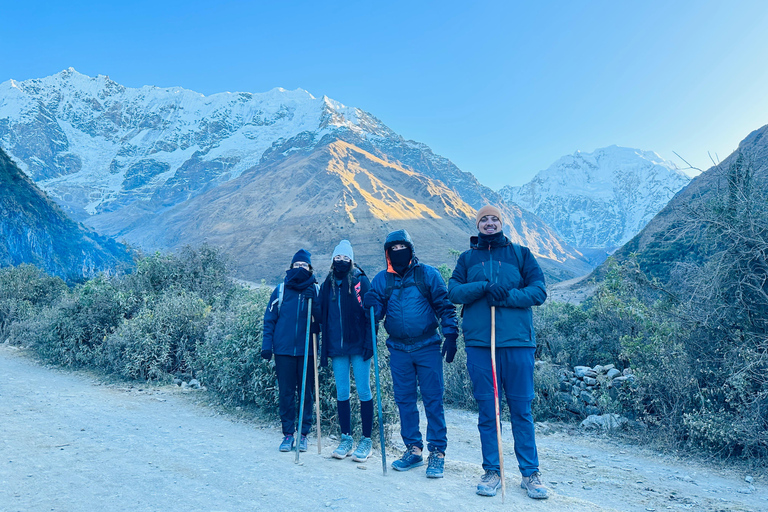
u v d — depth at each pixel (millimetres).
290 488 3391
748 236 5730
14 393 6660
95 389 7410
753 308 5938
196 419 5832
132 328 8555
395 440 5820
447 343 3777
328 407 5383
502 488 3258
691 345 6539
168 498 3135
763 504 4207
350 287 4309
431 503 3170
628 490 4562
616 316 9617
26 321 12719
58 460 3859
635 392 7172
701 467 5469
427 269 4027
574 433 7125
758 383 5789
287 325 4496
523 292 3512
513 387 3531
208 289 12062
